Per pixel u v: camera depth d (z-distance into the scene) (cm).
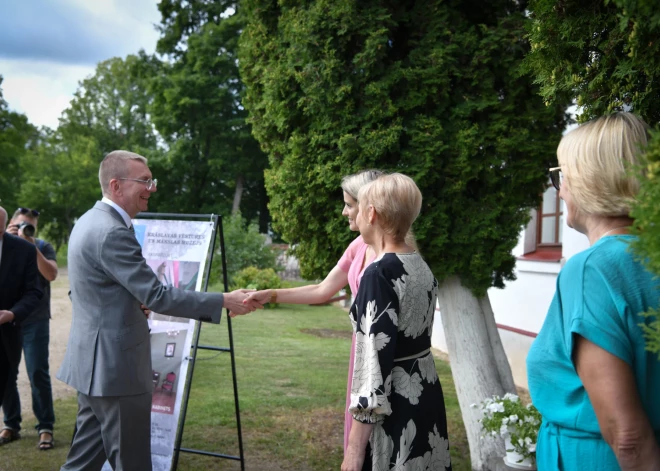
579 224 152
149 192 335
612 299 128
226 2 3231
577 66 198
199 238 421
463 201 417
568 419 139
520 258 747
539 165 414
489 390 450
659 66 171
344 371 799
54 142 5181
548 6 190
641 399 128
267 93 444
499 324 791
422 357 224
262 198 3869
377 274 216
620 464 125
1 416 580
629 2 142
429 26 413
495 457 427
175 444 412
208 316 321
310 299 347
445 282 464
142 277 301
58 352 906
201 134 3334
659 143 104
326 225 424
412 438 212
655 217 102
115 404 303
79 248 309
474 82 404
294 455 487
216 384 715
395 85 404
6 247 430
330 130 412
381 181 237
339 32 394
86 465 319
